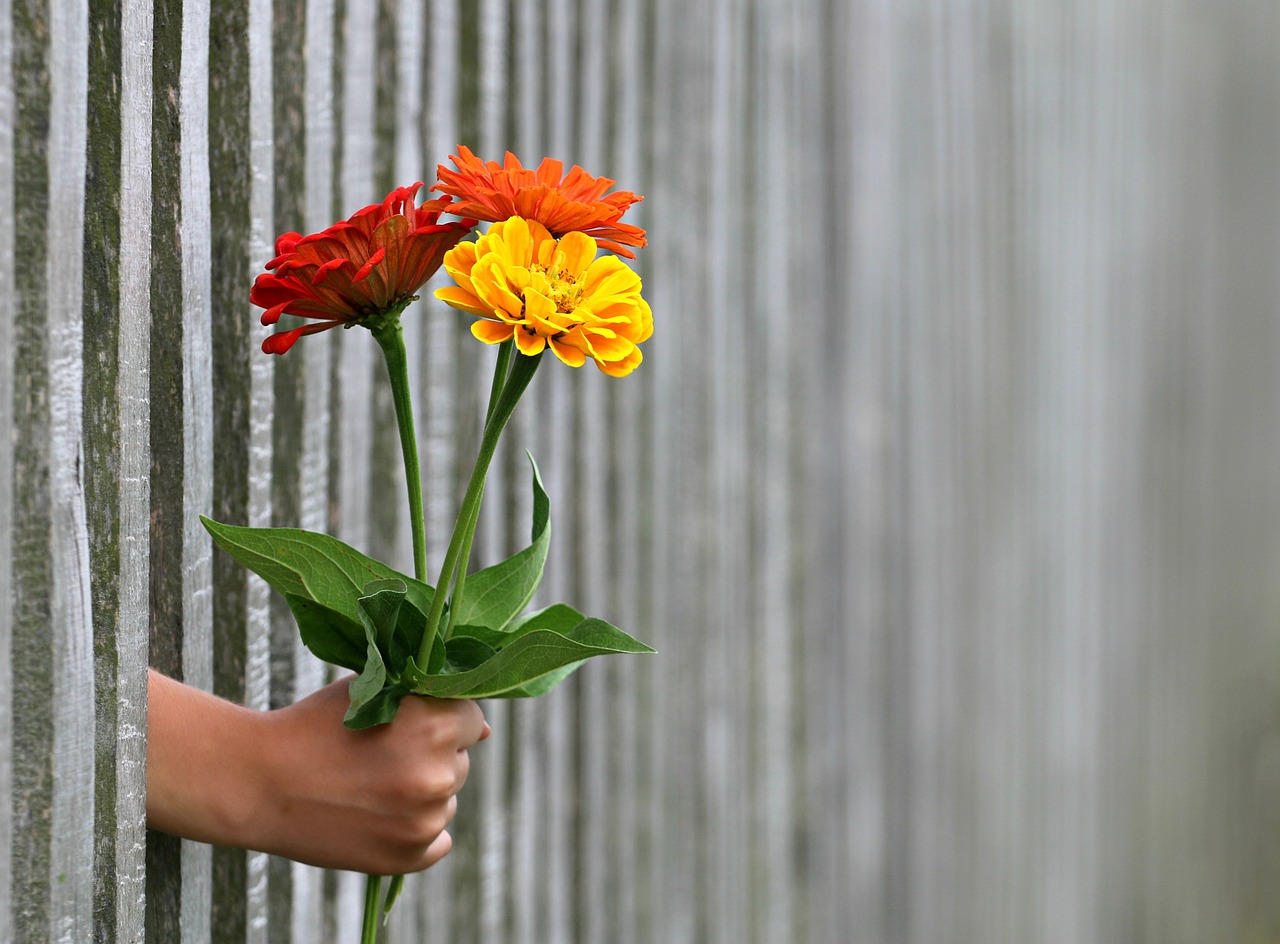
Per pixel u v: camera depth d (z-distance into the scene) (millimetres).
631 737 2141
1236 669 5328
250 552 1386
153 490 1486
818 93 2604
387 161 1724
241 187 1548
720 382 2340
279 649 1614
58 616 1380
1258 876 5523
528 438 1875
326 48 1632
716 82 2307
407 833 1418
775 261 2480
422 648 1396
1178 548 4738
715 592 2342
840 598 2734
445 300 1352
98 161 1404
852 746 2795
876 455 2836
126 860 1414
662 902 2217
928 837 3109
